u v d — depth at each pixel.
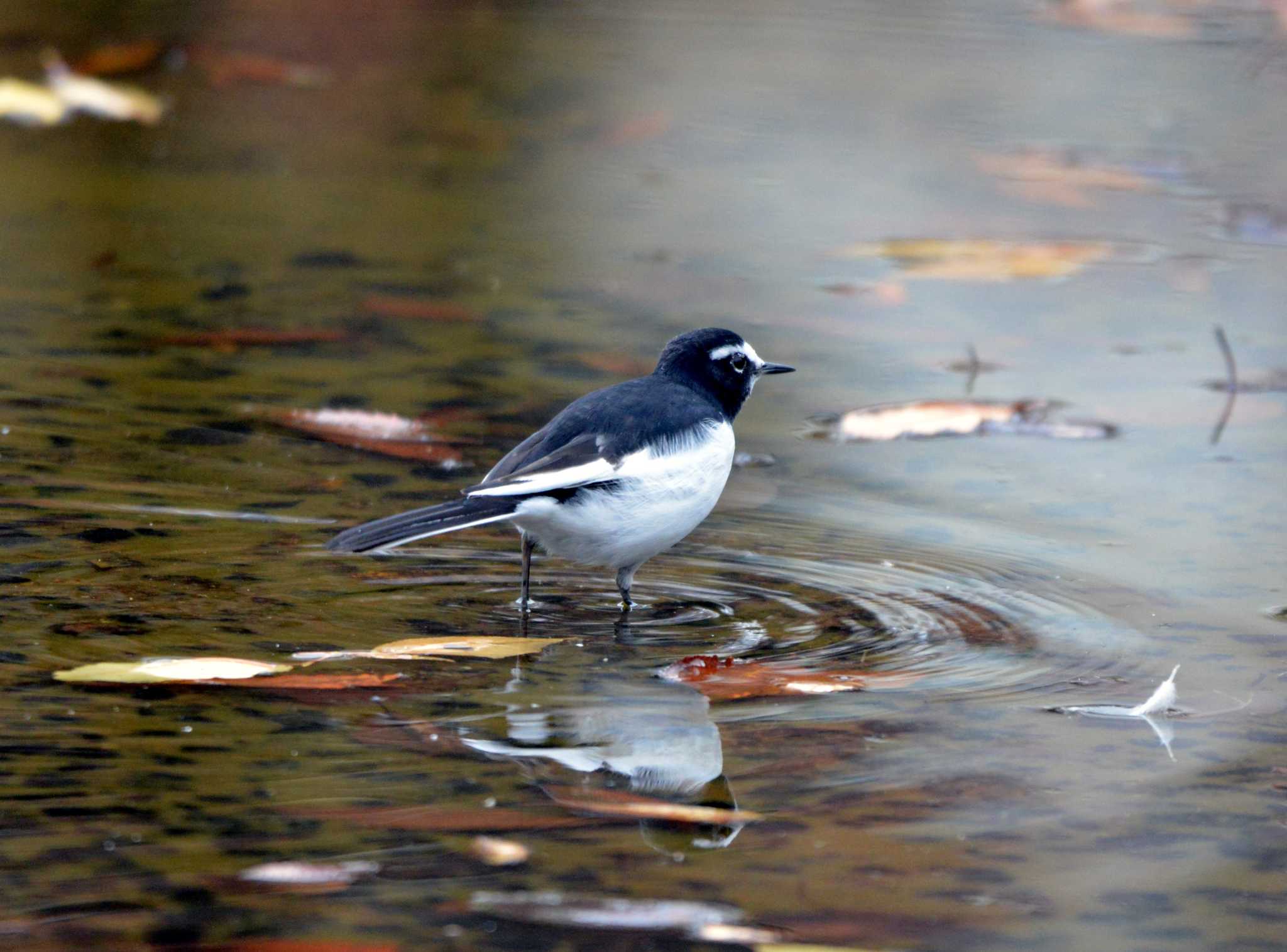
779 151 22.30
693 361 10.82
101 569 9.56
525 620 9.27
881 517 11.28
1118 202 20.53
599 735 7.62
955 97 24.56
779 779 7.22
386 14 27.95
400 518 9.08
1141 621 9.38
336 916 5.94
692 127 23.14
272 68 23.88
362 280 16.73
